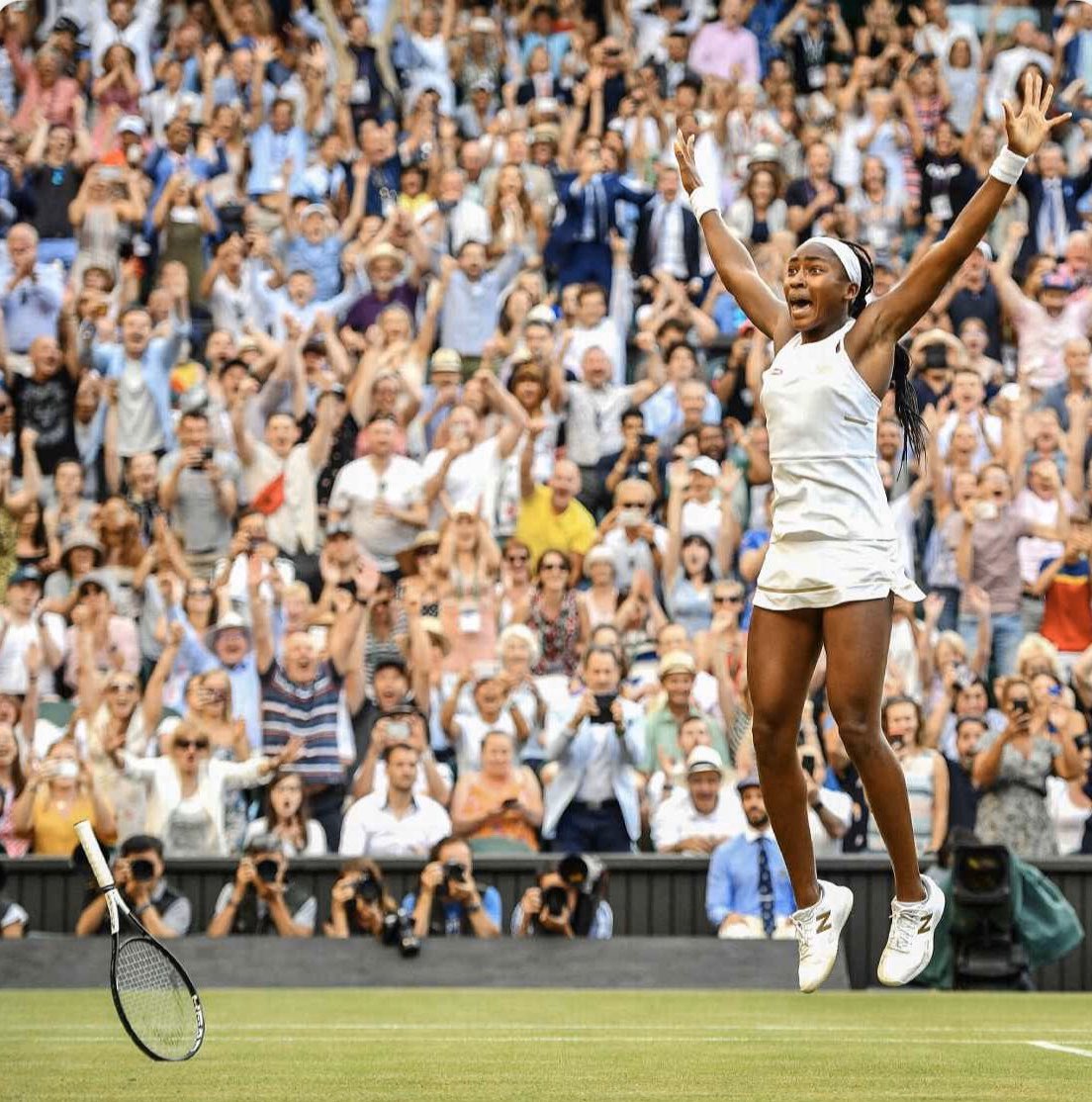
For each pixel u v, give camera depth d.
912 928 10.65
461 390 32.56
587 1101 9.26
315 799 25.16
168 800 23.78
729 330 34.50
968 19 42.34
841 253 10.50
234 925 21.33
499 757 23.97
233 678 26.47
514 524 29.95
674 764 25.25
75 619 27.14
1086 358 32.78
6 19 37.22
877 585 10.23
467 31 39.78
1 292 33.12
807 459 10.35
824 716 26.00
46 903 22.38
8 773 24.53
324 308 33.56
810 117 39.12
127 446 31.56
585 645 27.48
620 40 40.59
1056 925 21.00
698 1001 18.44
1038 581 29.53
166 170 35.81
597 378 31.75
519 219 34.59
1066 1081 10.33
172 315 32.66
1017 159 10.16
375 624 26.72
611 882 22.44
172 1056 10.45
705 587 29.11
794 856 10.87
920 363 31.84
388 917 20.58
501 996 19.17
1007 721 24.45
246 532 27.98
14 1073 10.83
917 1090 9.80
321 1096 9.54
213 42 39.16
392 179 35.94
